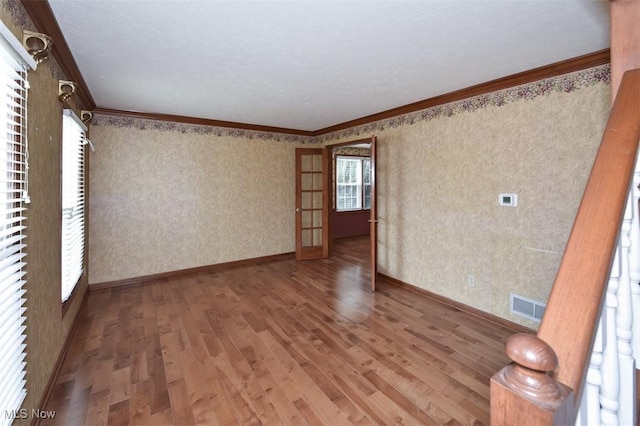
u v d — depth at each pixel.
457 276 3.29
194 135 4.50
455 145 3.27
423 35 2.03
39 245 1.84
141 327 2.82
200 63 2.48
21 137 1.56
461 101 3.20
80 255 3.19
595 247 0.71
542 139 2.58
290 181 5.49
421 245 3.69
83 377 2.08
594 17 1.81
